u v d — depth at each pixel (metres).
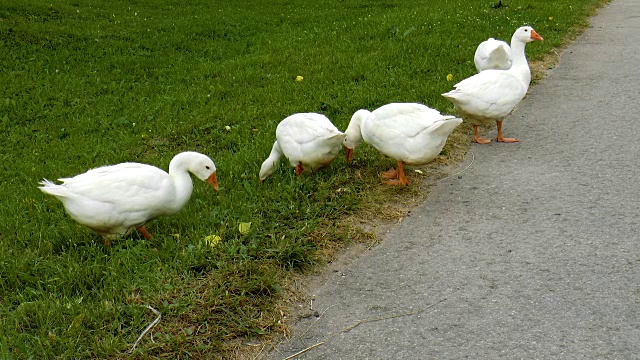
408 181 3.54
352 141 3.67
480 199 3.31
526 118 4.53
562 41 6.91
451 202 3.31
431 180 3.59
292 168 3.70
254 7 10.27
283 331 2.40
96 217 2.84
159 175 2.95
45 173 4.09
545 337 2.28
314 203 3.24
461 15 8.01
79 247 2.97
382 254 2.86
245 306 2.48
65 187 2.85
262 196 3.36
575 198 3.24
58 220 3.34
